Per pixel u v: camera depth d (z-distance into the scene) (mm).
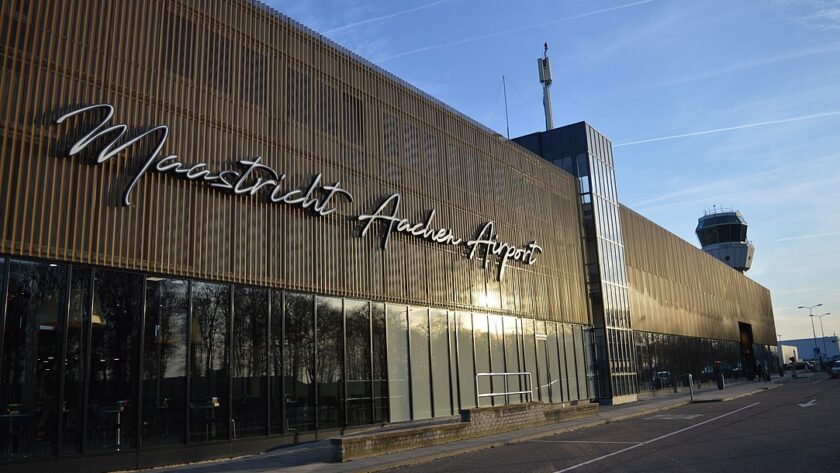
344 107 23031
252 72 19547
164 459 15211
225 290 17469
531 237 34000
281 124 20203
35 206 13844
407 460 15836
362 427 21125
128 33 16297
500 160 32719
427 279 25641
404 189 25281
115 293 14945
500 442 20016
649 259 50281
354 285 21938
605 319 38906
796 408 31016
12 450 12758
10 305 13141
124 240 15328
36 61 14398
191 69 17688
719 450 17031
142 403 15023
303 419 19109
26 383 13148
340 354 20844
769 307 98500
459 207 28516
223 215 17797
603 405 37562
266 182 18922
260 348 18156
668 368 49375
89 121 15062
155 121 16469
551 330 34219
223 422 16734
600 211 41250
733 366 70562
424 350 24719
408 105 26594
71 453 13609
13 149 13688
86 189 14781
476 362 27578
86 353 14156
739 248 132625
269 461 15680
